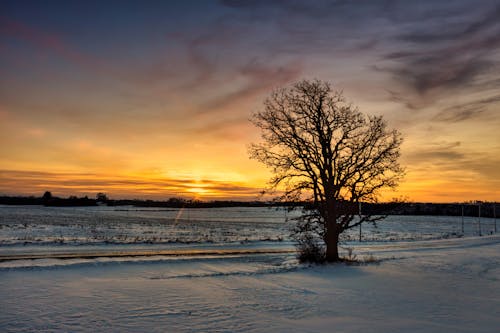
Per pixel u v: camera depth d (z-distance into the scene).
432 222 137.00
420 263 28.02
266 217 161.62
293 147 26.67
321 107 26.67
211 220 116.38
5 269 20.38
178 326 11.91
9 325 11.66
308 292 17.38
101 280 18.92
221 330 11.60
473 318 13.46
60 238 42.34
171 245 37.41
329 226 27.02
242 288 17.97
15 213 121.50
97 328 11.56
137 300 15.09
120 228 65.56
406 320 13.11
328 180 26.64
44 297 15.16
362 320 13.06
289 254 32.28
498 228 105.38
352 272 23.14
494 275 23.48
